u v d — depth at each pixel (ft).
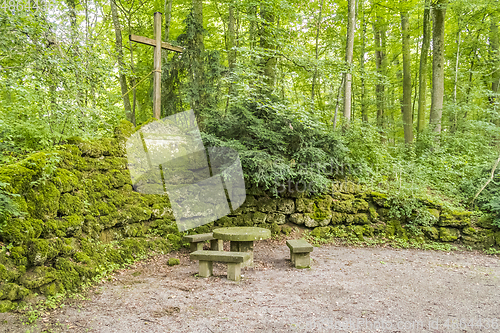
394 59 52.16
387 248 22.53
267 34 27.58
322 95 43.96
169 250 18.57
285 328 9.76
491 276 16.12
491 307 11.85
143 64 40.11
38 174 12.87
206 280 14.46
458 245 22.76
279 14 27.68
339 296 12.80
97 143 17.56
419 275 16.12
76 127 16.65
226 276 15.17
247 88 20.27
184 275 15.12
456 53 44.16
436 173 28.17
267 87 22.65
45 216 12.60
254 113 24.89
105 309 10.84
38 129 15.03
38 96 14.25
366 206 24.95
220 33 46.29
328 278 15.26
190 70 28.60
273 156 22.48
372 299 12.52
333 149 25.72
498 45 41.39
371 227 24.36
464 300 12.59
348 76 30.48
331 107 37.83
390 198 24.71
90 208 15.38
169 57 41.22
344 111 30.73
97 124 18.17
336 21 35.76
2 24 13.00
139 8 40.40
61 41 15.56
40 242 11.67
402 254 20.90
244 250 17.06
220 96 27.94
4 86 13.48
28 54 14.12
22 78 13.94
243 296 12.52
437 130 34.24
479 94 36.01
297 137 24.14
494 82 43.34
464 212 23.62
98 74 17.88
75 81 16.10
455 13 38.99
